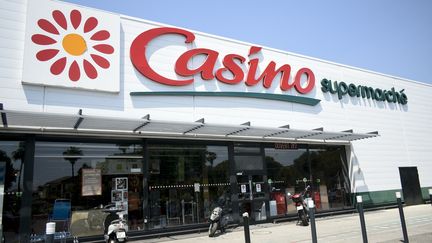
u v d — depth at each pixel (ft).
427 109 77.77
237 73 49.42
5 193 33.04
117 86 39.27
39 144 35.53
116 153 39.83
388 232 37.73
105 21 39.99
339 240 34.04
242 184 48.60
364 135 53.67
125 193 39.45
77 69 37.22
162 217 41.24
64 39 37.06
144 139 41.73
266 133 47.85
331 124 59.52
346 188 60.75
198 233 42.01
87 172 37.55
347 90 63.16
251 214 48.44
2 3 34.83
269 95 52.19
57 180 35.78
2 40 34.22
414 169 70.79
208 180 45.65
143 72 41.70
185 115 44.21
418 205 68.03
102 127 37.50
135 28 42.60
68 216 35.70
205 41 47.93
